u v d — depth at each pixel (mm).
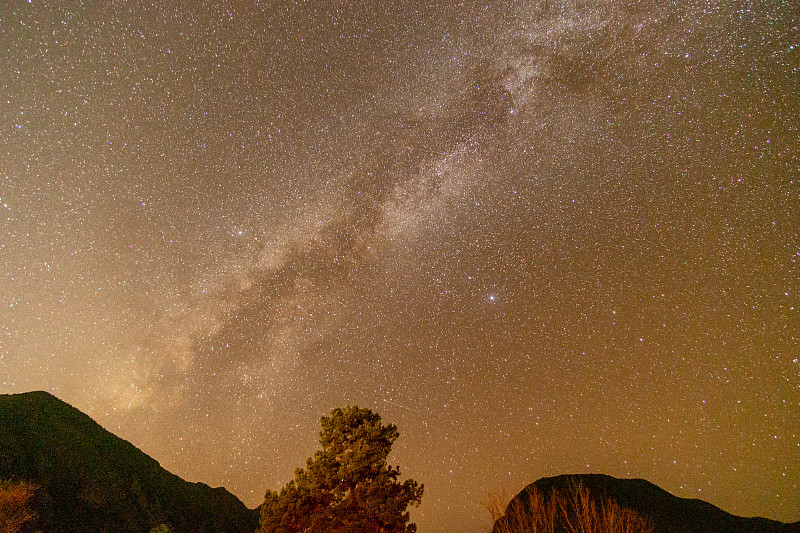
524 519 15391
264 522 13867
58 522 22578
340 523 13273
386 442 15102
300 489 14352
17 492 19953
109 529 24344
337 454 15109
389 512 13305
